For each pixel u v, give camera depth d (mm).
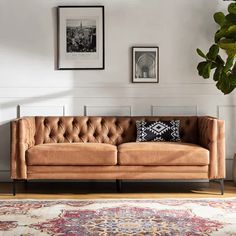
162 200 4105
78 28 5180
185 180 5168
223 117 5230
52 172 4359
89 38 5188
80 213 3580
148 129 4844
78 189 4711
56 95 5203
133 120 5004
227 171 5230
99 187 4828
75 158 4309
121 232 3061
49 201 4066
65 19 5164
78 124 4977
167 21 5211
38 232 3057
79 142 4930
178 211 3645
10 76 5180
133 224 3260
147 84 5227
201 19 5203
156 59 5211
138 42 5211
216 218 3420
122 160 4320
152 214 3547
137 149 4324
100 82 5223
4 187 4828
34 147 4379
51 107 5195
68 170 4348
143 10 5199
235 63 4660
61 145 4418
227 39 4625
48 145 4449
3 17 5152
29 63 5184
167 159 4309
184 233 3031
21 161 4340
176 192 4535
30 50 5180
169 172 4348
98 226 3209
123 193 4488
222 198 4207
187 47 5219
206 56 4840
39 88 5195
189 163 4328
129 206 3834
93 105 5223
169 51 5223
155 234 3012
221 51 5215
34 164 4340
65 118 4992
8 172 5180
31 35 5164
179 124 4953
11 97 5180
